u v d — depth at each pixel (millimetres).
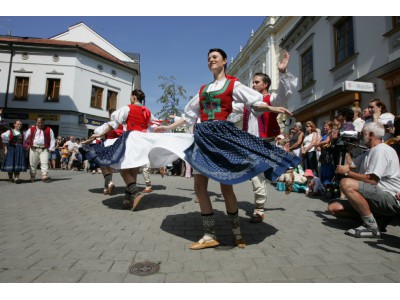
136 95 4352
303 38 13344
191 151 2482
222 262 2133
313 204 4719
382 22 8500
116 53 28000
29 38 24562
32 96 20688
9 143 7223
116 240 2619
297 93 13844
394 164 2885
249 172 2238
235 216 2523
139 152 3801
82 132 21406
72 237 2689
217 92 2545
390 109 8031
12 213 3662
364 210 2855
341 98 10117
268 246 2523
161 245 2500
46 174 7781
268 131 3230
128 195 4039
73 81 20875
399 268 2059
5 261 2082
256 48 20266
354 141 4312
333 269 2029
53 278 1827
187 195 5504
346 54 10297
